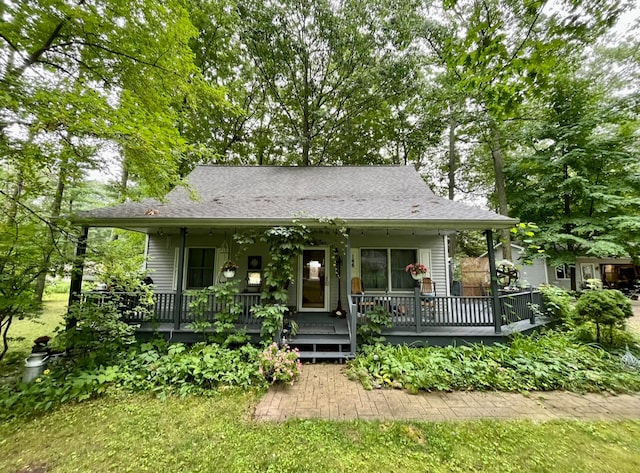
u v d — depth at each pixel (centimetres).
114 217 607
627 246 1235
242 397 410
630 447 297
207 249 854
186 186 606
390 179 1008
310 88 1641
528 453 288
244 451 292
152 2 470
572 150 1295
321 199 826
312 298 841
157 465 273
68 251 497
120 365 477
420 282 830
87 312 489
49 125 418
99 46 480
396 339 589
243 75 1558
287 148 1794
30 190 495
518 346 537
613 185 1270
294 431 326
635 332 754
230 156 1727
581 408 382
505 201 1476
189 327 581
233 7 1245
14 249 445
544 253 1367
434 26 1267
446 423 342
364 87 1434
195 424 341
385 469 267
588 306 607
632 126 1238
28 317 477
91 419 352
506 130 1448
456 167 1986
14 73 406
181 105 637
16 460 281
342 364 544
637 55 942
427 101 1502
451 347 544
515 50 373
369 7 1356
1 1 378
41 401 385
